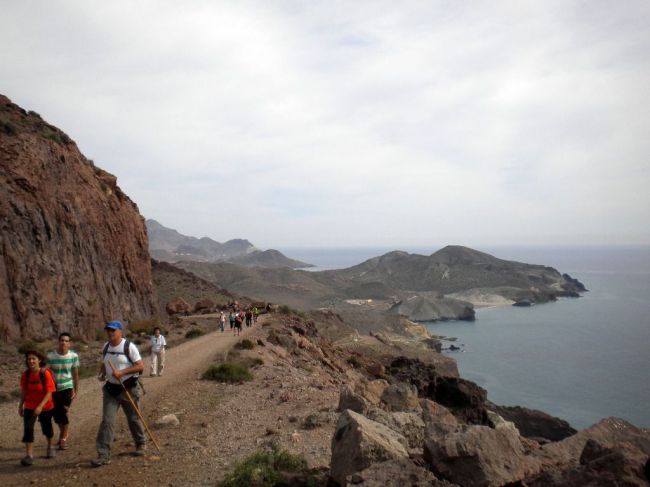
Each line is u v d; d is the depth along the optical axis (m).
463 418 36.97
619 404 76.69
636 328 165.25
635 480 4.64
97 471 7.54
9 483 7.01
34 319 26.09
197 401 13.58
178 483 7.11
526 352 123.81
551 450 6.96
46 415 8.19
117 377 7.96
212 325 47.41
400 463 5.42
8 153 30.47
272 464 7.31
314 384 18.44
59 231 31.78
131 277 43.19
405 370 50.34
